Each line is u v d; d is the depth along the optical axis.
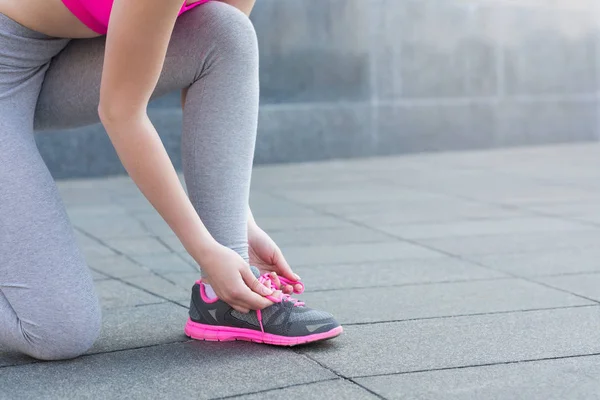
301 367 1.91
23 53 2.00
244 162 2.08
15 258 1.94
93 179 6.96
